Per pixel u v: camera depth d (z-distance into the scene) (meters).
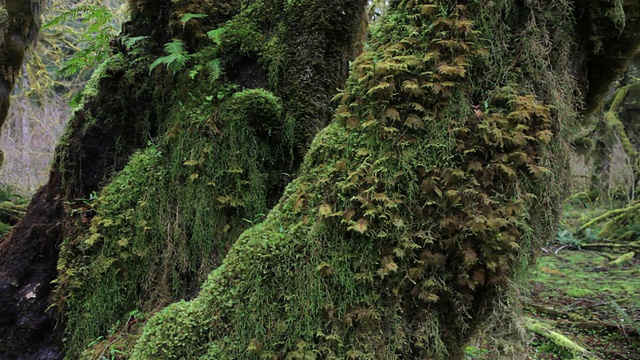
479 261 1.75
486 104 1.81
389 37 1.95
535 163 1.79
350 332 1.82
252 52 2.90
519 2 1.91
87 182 2.86
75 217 2.73
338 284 1.84
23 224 2.91
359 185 1.83
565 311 5.04
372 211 1.78
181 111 2.78
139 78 2.87
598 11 1.90
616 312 4.97
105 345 2.48
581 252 8.59
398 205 1.80
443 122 1.81
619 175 11.66
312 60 2.84
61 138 2.89
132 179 2.75
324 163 1.99
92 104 2.88
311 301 1.84
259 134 2.84
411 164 1.81
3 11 4.91
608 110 10.98
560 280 6.41
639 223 8.95
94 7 3.39
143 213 2.71
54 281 2.66
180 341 1.95
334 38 2.88
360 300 1.83
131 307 2.67
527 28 1.87
